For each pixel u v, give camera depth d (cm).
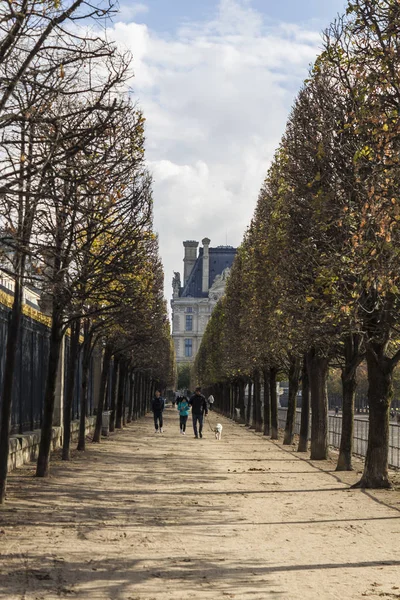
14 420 2516
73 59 1115
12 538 1276
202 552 1197
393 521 1531
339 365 2992
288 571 1072
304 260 2300
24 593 925
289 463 2877
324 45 2027
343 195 1869
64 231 1622
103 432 4359
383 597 934
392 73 1477
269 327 3306
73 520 1470
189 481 2195
